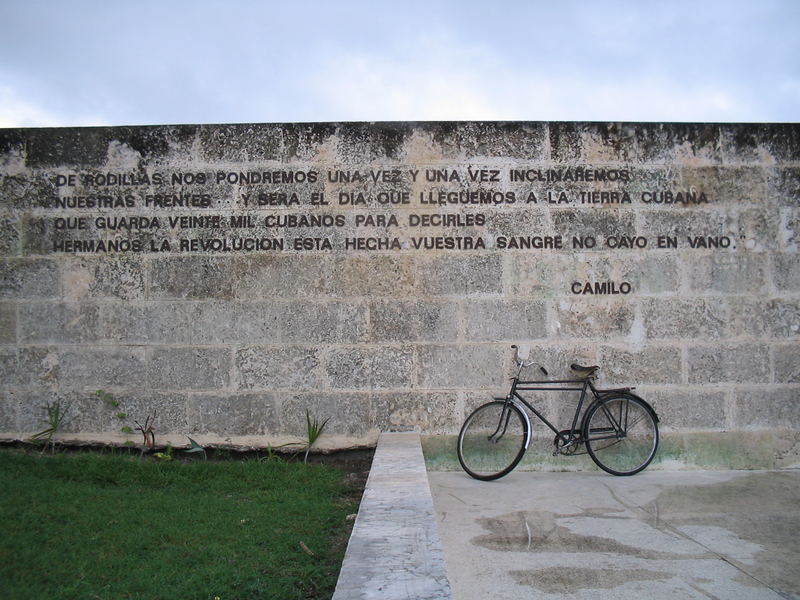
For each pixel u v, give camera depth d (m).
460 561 3.76
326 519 4.43
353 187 6.21
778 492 5.29
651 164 6.27
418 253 6.16
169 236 6.18
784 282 6.25
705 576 3.55
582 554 3.87
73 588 3.26
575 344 6.14
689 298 6.20
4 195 6.21
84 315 6.14
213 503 4.75
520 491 5.32
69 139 6.25
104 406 6.09
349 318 6.12
